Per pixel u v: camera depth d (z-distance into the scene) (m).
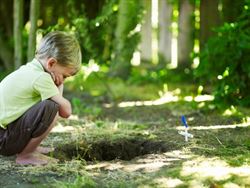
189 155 3.15
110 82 5.52
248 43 4.09
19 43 4.55
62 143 3.43
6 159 3.14
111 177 2.88
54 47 2.97
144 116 4.29
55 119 2.99
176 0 5.79
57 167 3.02
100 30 4.55
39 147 3.32
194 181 2.79
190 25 5.68
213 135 3.53
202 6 5.34
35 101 3.02
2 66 6.25
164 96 4.99
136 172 2.93
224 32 4.21
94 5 5.09
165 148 3.35
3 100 3.01
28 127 2.97
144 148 3.46
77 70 3.06
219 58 4.26
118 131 3.67
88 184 2.79
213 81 4.48
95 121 4.06
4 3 6.16
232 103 4.24
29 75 2.99
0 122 3.00
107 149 3.47
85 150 3.40
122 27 4.82
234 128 3.69
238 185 2.75
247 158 3.08
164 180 2.81
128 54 5.03
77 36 4.34
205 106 4.35
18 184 2.81
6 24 6.21
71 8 4.71
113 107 4.69
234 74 4.23
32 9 4.22
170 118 4.14
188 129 3.71
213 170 2.91
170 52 6.35
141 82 5.54
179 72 5.73
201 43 5.37
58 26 4.40
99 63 5.14
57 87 3.06
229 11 4.74
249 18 4.18
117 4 4.72
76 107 4.47
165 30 6.34
